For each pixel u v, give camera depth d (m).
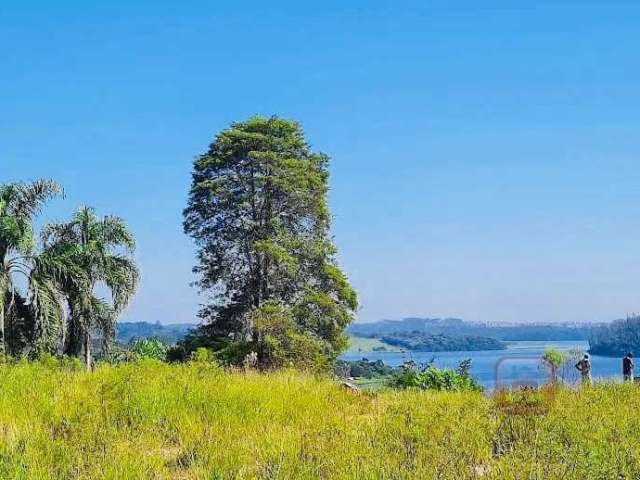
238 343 37.75
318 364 37.97
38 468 8.41
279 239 40.91
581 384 19.14
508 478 8.06
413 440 10.62
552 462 8.55
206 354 32.47
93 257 31.88
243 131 42.75
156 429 11.77
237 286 41.66
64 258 31.20
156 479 8.57
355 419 13.27
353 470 8.34
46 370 17.72
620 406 13.90
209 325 41.56
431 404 15.17
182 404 13.76
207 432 11.18
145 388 14.08
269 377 19.33
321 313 40.22
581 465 8.38
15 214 30.66
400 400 16.66
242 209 40.91
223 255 41.88
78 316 31.75
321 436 10.53
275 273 40.81
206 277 42.03
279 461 8.74
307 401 15.38
